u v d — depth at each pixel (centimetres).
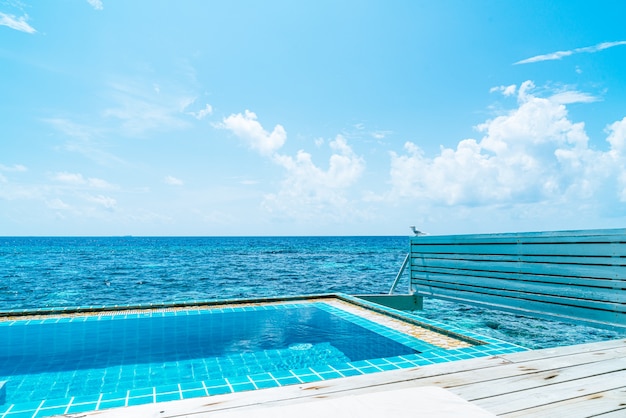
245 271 3256
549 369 296
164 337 589
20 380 431
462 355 411
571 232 540
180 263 4150
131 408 232
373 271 3225
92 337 582
